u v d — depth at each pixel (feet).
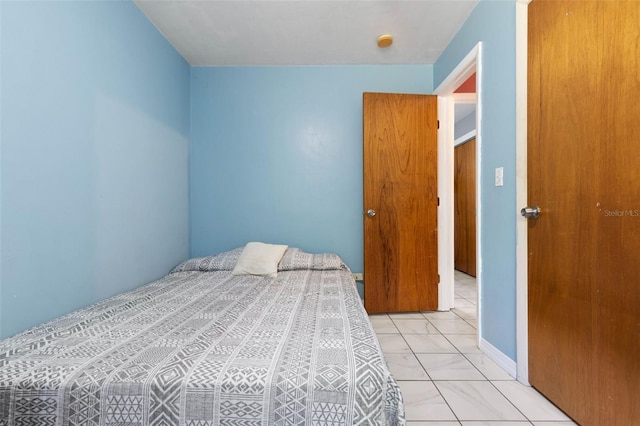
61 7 4.17
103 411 2.42
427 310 8.39
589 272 3.57
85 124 4.64
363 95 8.02
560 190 4.00
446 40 7.36
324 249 8.79
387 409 2.55
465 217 13.43
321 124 8.71
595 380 3.50
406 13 6.31
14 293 3.56
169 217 7.39
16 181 3.58
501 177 5.24
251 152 8.73
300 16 6.41
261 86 8.69
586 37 3.56
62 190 4.22
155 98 6.73
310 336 3.30
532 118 4.51
